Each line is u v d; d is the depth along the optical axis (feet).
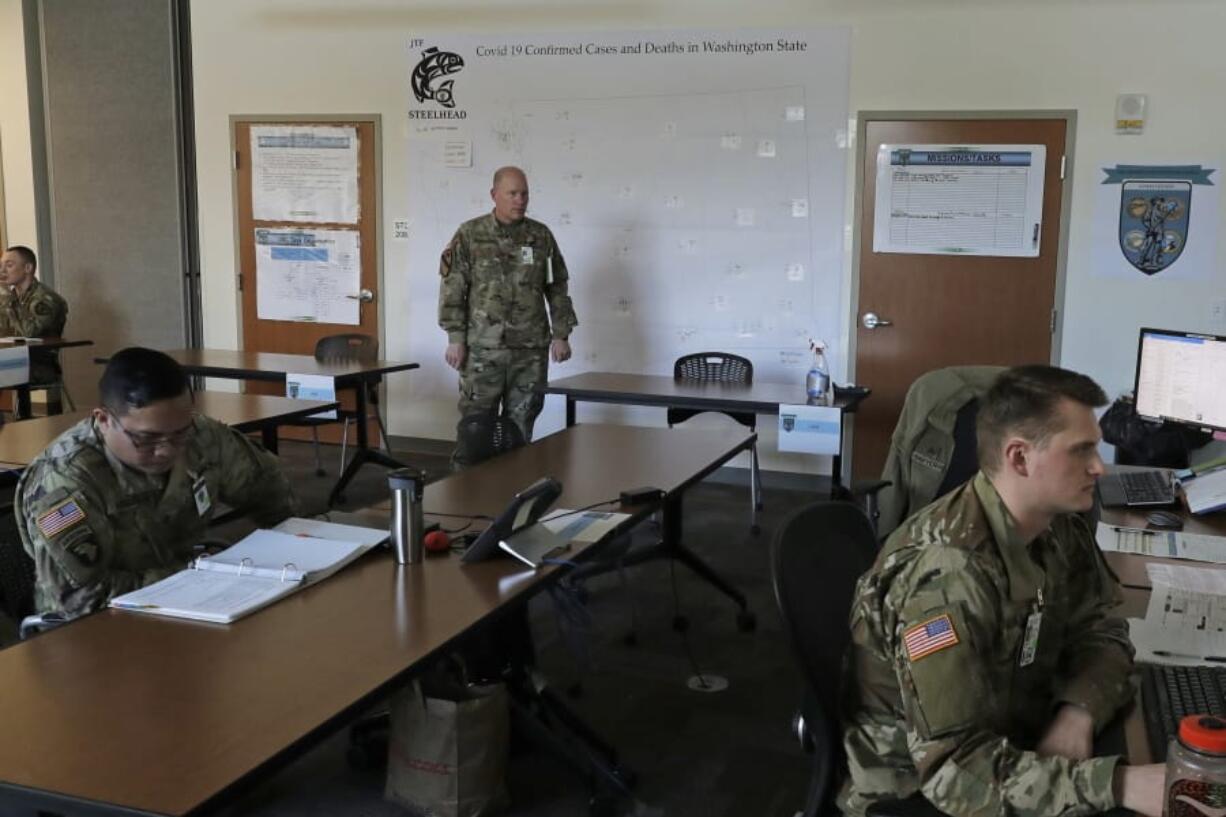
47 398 21.63
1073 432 4.52
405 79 20.47
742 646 11.68
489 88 19.98
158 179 22.53
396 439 21.74
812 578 5.49
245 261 22.17
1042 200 17.42
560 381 16.31
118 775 4.20
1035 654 5.02
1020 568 4.68
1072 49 16.94
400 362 20.38
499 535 7.11
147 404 6.62
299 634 5.76
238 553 7.03
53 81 23.04
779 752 9.30
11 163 24.70
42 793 4.08
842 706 5.27
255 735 4.55
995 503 4.74
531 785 8.71
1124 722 4.99
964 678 4.41
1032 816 4.22
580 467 10.16
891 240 18.20
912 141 17.84
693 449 11.12
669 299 19.51
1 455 10.40
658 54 18.94
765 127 18.53
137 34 22.20
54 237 23.62
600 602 13.00
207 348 22.72
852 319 18.60
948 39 17.46
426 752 7.89
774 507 17.81
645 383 16.11
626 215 19.52
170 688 5.03
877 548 6.28
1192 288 16.94
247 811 8.22
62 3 22.68
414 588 6.57
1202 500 8.36
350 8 20.63
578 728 8.90
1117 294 17.30
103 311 23.49
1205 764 3.57
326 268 21.58
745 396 14.64
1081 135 17.08
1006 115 17.34
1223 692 5.06
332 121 21.06
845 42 17.94
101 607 6.71
